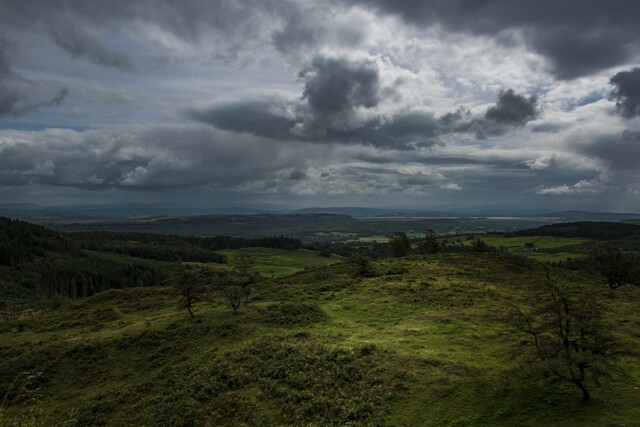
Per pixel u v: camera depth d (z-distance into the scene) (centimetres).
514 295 5062
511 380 2647
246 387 3028
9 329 7062
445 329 3769
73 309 7994
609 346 2289
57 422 3344
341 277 7344
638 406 2241
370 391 2692
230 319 5050
